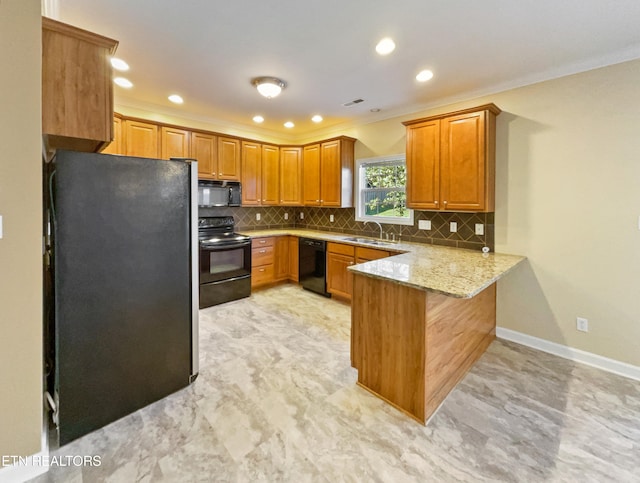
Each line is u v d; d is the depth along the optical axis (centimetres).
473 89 309
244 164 459
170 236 203
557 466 151
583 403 201
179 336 210
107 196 174
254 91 329
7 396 138
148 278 193
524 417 187
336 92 326
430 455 158
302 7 185
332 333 309
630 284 235
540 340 281
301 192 502
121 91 335
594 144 246
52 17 194
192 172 214
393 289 196
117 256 179
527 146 280
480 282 181
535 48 229
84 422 170
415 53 239
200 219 439
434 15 191
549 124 267
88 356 171
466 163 292
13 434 139
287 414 188
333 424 180
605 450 162
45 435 160
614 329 243
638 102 226
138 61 260
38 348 144
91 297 170
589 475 146
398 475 145
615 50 230
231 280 409
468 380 228
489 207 288
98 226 171
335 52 240
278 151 499
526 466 151
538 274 279
